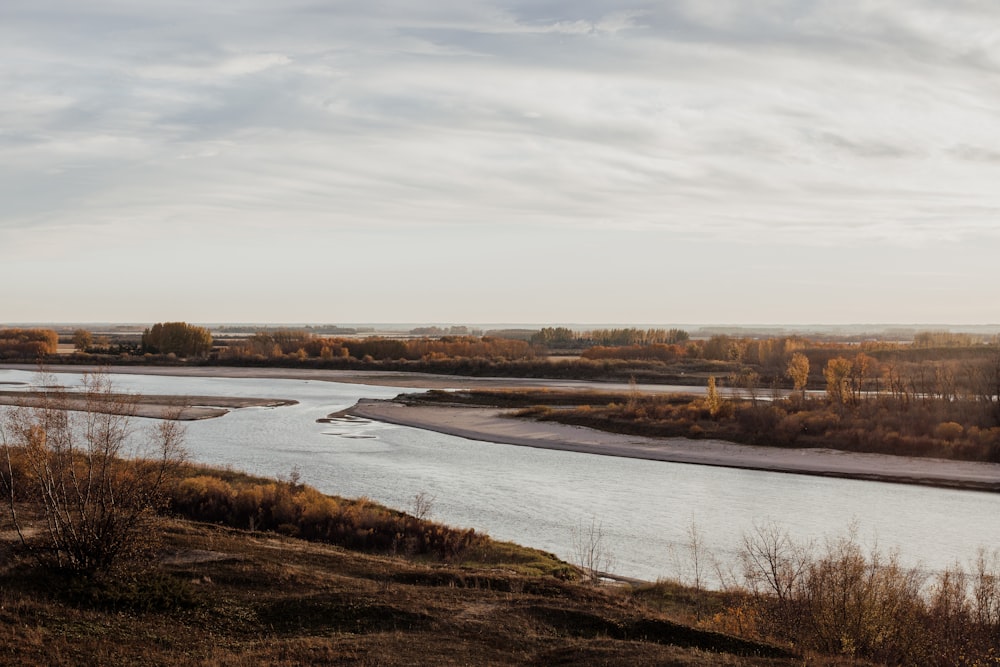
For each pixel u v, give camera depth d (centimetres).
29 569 1906
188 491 3491
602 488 4928
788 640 1989
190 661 1495
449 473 5291
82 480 2292
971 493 5003
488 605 2012
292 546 2689
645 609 2191
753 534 3816
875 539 3791
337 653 1564
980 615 2184
